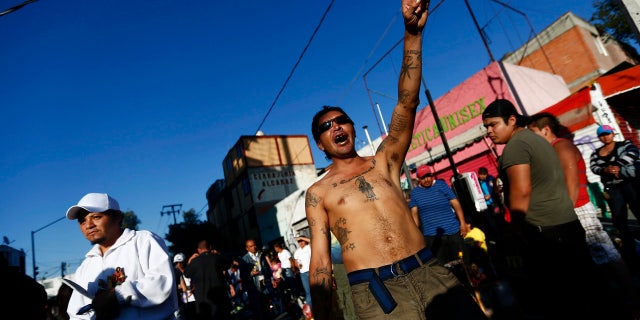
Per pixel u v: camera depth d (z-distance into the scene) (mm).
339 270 4125
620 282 2723
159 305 2195
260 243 24781
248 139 27109
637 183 3982
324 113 2223
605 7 22016
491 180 8516
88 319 2305
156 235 2545
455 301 1620
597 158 4500
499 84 12758
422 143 15820
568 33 18438
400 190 1969
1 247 16344
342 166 2164
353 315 3918
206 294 5641
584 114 9258
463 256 4617
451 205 5305
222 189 33438
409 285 1652
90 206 2371
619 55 20750
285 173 27547
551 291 2291
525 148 2264
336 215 1947
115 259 2330
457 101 14172
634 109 11141
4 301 2012
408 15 1815
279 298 9266
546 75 15438
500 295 3516
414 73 1877
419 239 1825
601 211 8453
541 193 2266
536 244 2312
